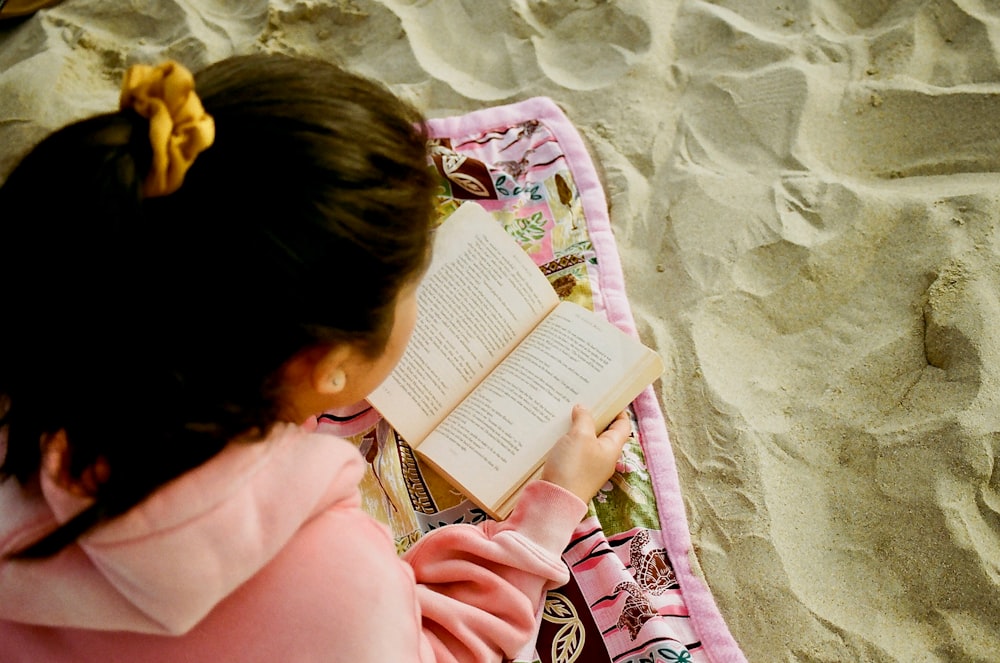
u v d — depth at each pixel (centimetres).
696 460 112
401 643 60
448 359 108
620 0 158
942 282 113
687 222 132
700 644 97
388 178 50
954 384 107
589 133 147
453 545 89
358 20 166
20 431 51
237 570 53
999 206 118
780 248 125
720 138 141
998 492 99
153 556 50
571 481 95
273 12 165
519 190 133
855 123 135
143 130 45
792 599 100
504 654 85
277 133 47
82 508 51
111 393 48
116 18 169
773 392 115
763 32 149
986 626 94
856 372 113
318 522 60
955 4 140
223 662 57
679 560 102
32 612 54
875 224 123
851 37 145
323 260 48
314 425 94
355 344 55
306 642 57
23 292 46
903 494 103
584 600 97
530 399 103
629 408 113
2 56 168
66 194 44
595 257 126
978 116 129
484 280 111
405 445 110
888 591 99
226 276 46
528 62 157
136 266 45
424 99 156
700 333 121
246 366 49
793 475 109
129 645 57
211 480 52
